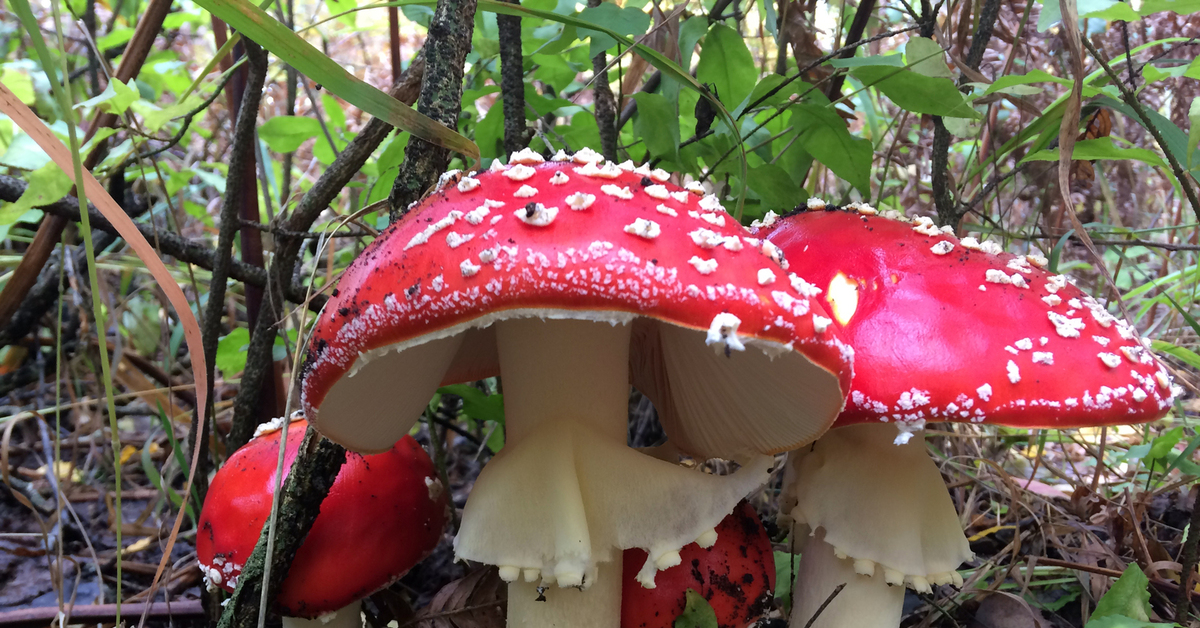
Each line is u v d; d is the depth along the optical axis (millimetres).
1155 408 181
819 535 223
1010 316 184
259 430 238
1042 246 365
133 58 265
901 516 206
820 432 190
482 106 458
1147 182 447
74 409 378
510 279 139
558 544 178
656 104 268
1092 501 292
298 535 202
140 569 301
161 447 394
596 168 167
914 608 270
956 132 261
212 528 217
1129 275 473
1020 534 290
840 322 189
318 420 175
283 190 379
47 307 353
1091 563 287
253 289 286
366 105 170
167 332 362
